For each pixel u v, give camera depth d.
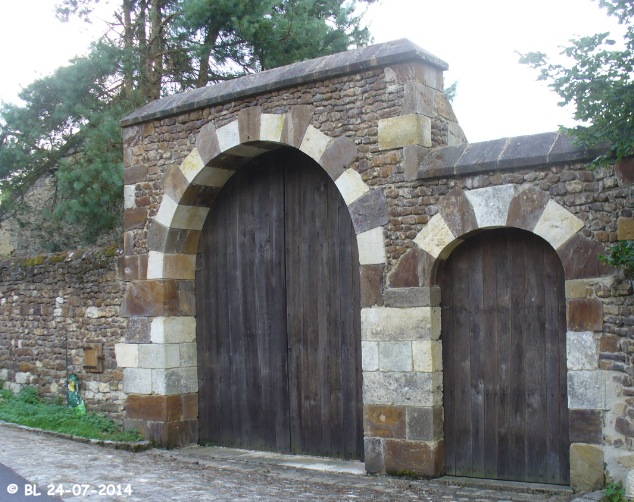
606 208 5.87
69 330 9.51
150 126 8.64
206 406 8.67
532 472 6.43
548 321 6.41
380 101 6.97
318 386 7.87
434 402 6.62
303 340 8.00
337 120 7.21
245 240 8.48
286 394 8.10
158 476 6.71
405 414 6.72
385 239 6.87
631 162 5.74
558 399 6.34
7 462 7.03
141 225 8.67
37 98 12.09
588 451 5.86
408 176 6.76
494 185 6.36
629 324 5.71
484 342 6.67
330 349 7.80
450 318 6.81
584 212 5.96
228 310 8.56
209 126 8.15
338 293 7.77
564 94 5.45
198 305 8.77
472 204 6.45
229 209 8.61
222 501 5.74
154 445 8.40
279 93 7.61
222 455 8.01
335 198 7.83
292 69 7.61
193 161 8.27
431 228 6.64
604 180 5.88
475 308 6.71
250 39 11.86
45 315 9.86
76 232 14.55
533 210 6.17
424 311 6.65
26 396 9.90
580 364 5.92
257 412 8.30
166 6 12.74
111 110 11.73
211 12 11.66
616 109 5.32
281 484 6.52
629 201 5.75
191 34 12.20
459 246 6.77
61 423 8.94
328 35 12.47
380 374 6.86
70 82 11.78
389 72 6.93
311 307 7.95
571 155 5.98
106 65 11.74
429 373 6.62
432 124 6.99
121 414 8.83
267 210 8.32
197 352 8.75
